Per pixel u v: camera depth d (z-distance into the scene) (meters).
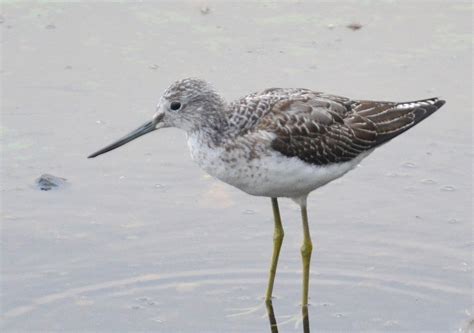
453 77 18.45
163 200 15.91
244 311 13.80
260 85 18.12
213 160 12.97
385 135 13.84
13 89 18.17
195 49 19.34
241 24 20.22
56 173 16.36
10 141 16.98
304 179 13.23
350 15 20.53
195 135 13.02
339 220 15.53
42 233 15.08
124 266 14.53
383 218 15.53
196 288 14.18
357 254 14.83
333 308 13.84
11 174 16.30
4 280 14.13
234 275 14.45
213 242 15.05
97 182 16.25
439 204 15.79
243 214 15.72
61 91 18.14
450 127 17.47
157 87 18.17
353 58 19.03
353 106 13.78
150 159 16.86
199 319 13.59
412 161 16.83
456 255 14.70
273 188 13.23
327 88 18.02
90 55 19.14
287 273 14.57
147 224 15.38
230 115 12.94
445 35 19.75
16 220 15.34
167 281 14.28
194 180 16.39
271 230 15.38
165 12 20.62
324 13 20.62
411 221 15.45
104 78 18.48
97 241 14.98
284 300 14.03
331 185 16.39
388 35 19.78
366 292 14.11
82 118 17.50
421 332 13.22
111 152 16.97
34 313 13.55
